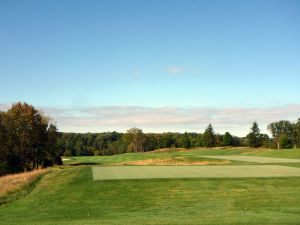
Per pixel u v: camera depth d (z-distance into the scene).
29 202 28.36
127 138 185.88
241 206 24.28
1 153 79.38
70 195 29.36
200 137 160.25
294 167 46.41
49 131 88.81
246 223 16.56
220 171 41.06
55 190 31.59
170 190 29.62
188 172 40.00
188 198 27.17
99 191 29.88
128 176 36.19
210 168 45.53
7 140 80.75
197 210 23.45
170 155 102.56
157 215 22.02
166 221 18.19
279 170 42.06
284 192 28.16
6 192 32.62
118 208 25.14
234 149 120.88
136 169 44.50
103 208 25.23
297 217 19.06
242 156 81.38
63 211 24.83
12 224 19.19
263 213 21.38
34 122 84.94
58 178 37.41
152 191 29.44
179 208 24.39
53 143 89.44
